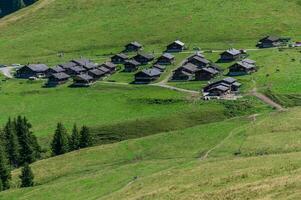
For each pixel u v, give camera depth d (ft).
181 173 525.34
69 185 598.34
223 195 401.49
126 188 523.70
